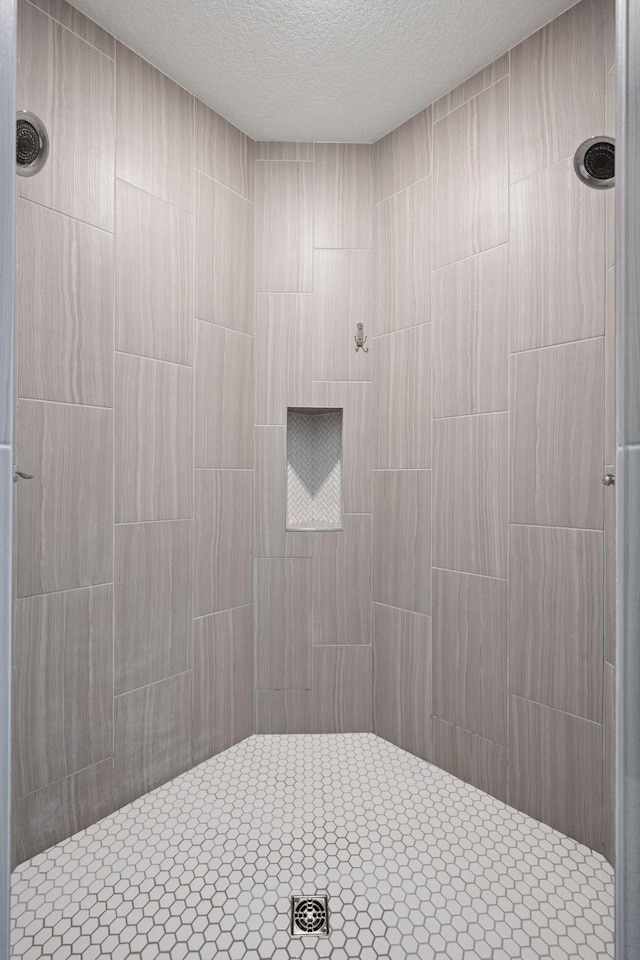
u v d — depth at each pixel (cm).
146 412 178
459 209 188
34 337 147
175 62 177
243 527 212
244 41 168
